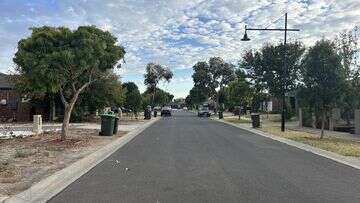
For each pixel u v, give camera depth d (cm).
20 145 2127
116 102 4828
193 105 15325
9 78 4291
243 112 7988
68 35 2184
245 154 1914
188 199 1009
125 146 2252
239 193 1079
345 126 3528
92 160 1692
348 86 2784
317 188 1154
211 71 12862
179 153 1930
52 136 2583
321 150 2094
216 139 2708
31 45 2145
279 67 5675
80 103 4506
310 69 2789
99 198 1019
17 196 1017
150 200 998
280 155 1898
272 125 4450
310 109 2961
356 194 1081
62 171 1370
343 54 3161
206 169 1464
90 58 2181
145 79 12344
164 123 4878
